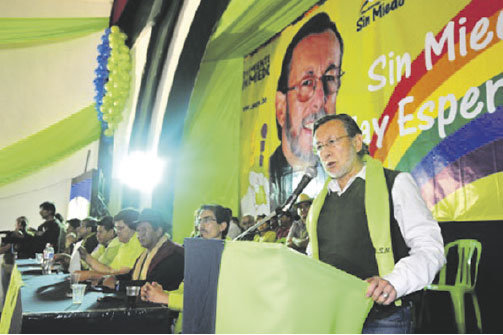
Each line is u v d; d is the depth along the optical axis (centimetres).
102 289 223
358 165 156
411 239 132
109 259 390
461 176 271
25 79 761
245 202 538
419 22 316
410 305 132
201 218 237
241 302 98
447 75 288
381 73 350
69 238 546
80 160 810
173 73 516
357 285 94
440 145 288
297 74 464
